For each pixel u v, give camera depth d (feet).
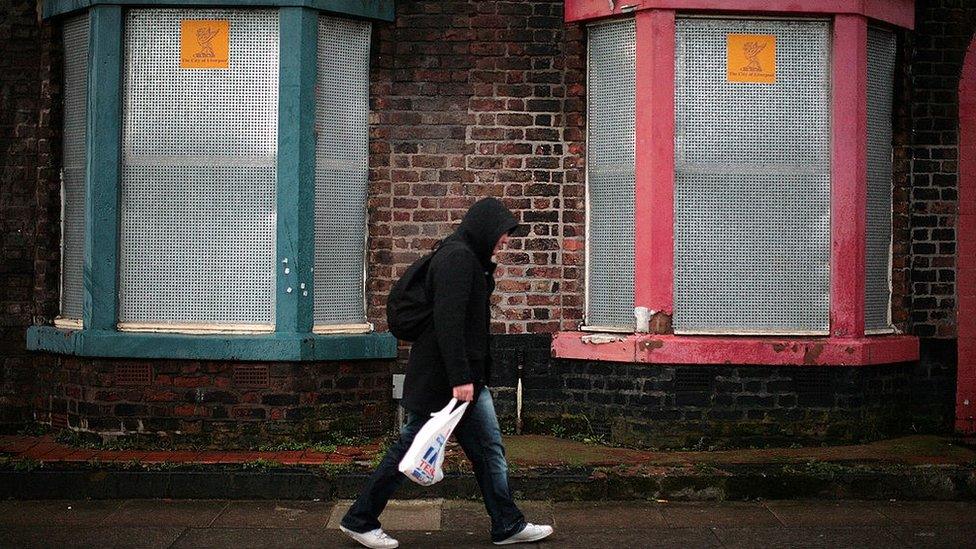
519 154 27.61
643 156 26.43
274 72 26.35
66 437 26.68
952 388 28.40
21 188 28.04
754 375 26.40
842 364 26.40
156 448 26.02
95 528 21.57
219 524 21.94
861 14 26.61
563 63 27.68
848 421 26.61
